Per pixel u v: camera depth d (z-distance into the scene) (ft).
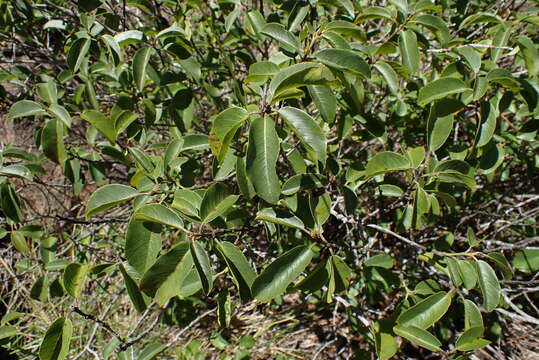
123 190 1.79
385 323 2.06
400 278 2.53
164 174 2.00
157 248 1.65
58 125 1.94
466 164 1.87
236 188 2.33
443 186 2.09
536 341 2.75
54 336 1.76
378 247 2.65
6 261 3.17
